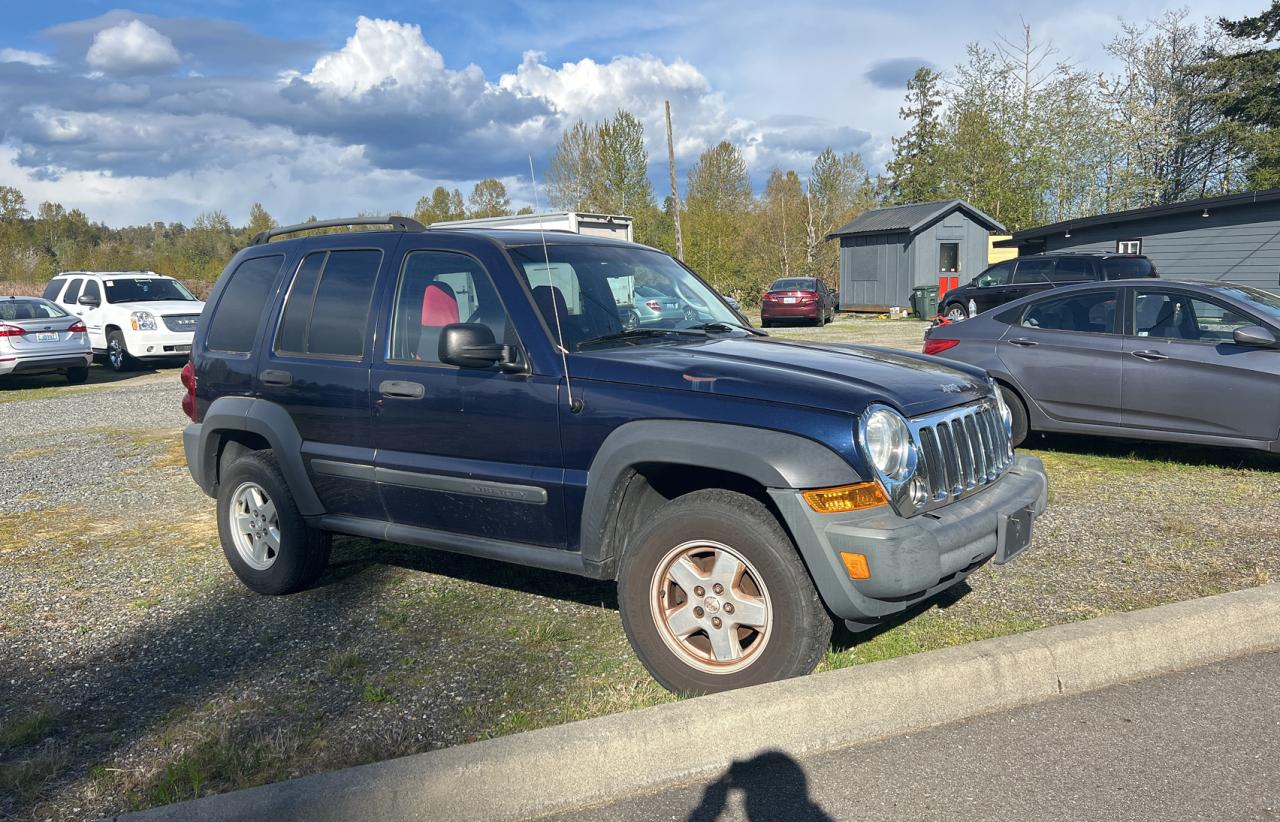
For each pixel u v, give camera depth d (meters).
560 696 3.68
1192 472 7.29
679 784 3.05
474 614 4.66
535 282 4.24
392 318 4.57
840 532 3.29
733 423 3.48
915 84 71.00
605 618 4.55
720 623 3.58
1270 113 40.69
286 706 3.70
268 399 4.98
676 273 5.11
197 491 7.95
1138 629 3.78
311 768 3.20
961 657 3.51
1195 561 5.11
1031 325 8.10
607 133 40.72
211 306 5.48
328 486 4.76
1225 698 3.51
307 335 4.90
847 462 3.33
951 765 3.08
